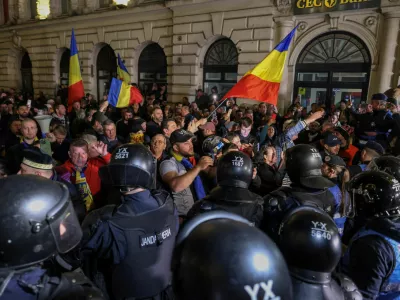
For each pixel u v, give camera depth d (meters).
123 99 6.78
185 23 12.09
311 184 1.88
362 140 4.56
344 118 7.10
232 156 1.91
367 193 1.56
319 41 9.70
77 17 15.34
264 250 0.63
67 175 2.75
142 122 4.95
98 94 15.98
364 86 9.13
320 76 9.87
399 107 5.29
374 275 1.42
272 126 5.53
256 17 10.34
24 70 19.48
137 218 1.59
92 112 6.43
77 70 6.76
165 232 1.67
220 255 0.61
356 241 1.53
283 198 1.89
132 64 14.24
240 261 0.60
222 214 0.80
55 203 1.00
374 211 1.54
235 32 10.89
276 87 4.48
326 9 9.08
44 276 1.02
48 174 2.27
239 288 0.58
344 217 2.22
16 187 0.97
